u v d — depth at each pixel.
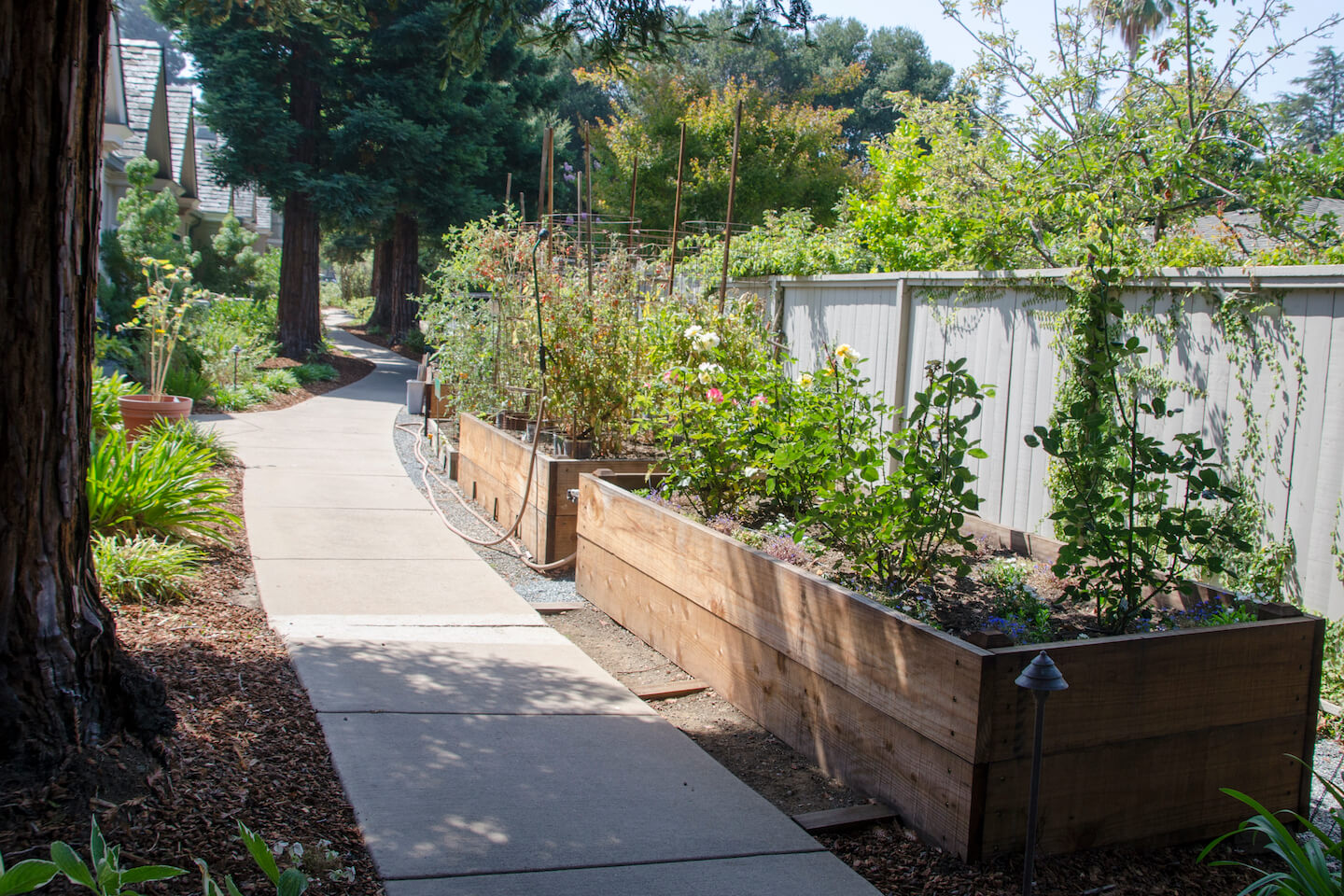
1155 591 3.54
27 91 2.58
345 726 3.45
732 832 2.96
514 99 22.47
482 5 5.52
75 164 2.72
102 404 8.08
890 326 6.89
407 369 21.30
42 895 2.21
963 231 8.81
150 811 2.62
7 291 2.63
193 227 27.47
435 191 20.61
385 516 7.19
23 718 2.64
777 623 3.81
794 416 4.91
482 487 7.95
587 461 6.27
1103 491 4.95
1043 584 4.17
